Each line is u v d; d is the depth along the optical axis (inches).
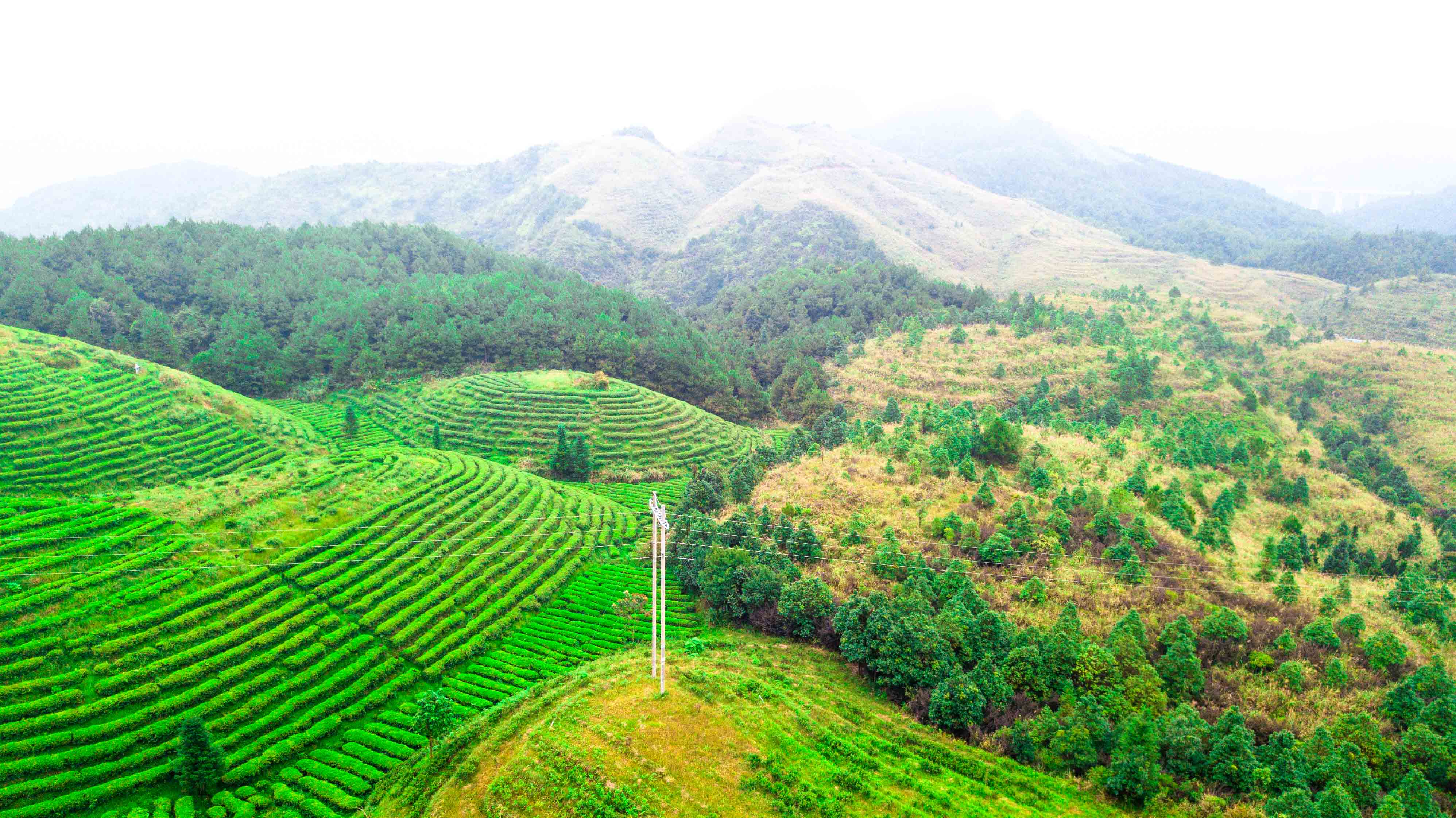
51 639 2287.2
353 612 2810.0
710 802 1833.2
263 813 2060.8
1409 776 1830.7
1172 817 1829.5
